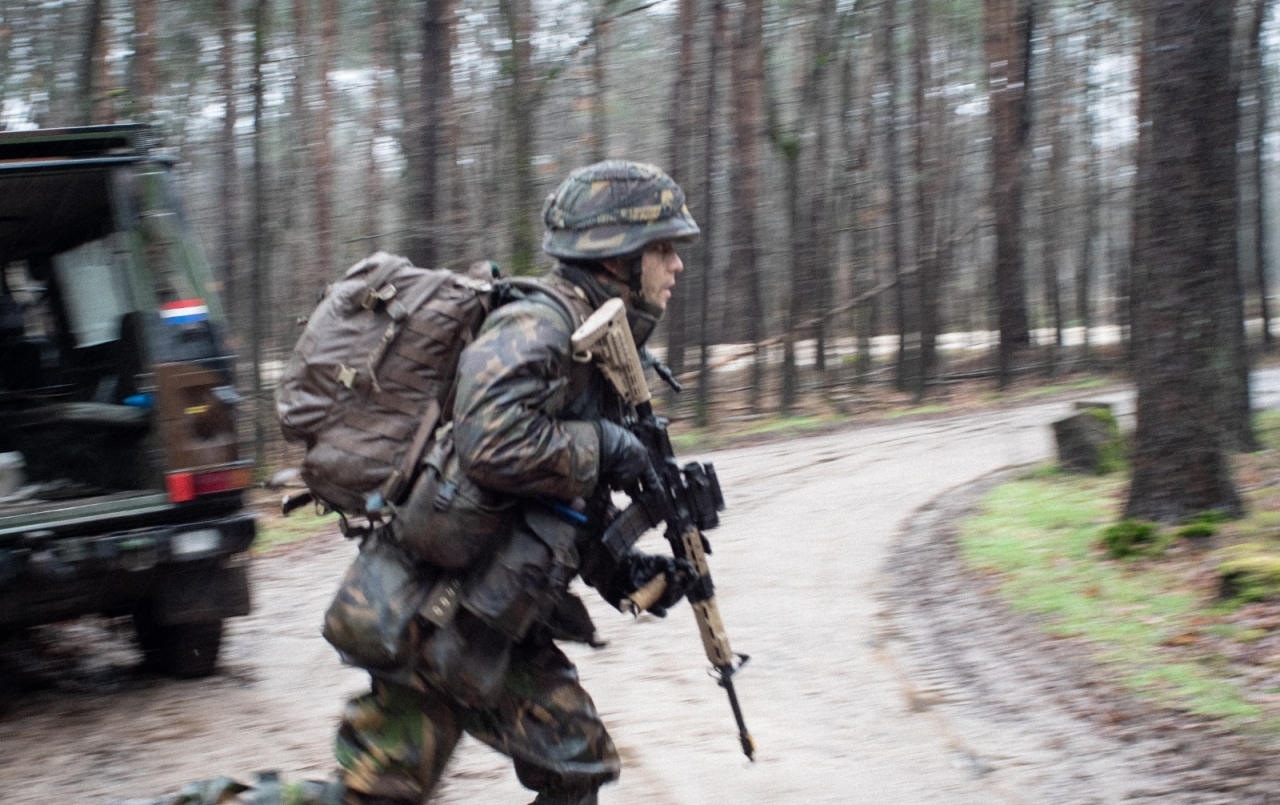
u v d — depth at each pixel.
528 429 2.45
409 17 16.41
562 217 2.71
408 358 2.59
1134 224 13.85
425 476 2.54
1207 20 6.64
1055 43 25.72
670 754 4.34
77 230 6.29
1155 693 4.60
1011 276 21.67
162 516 5.09
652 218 2.69
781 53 24.45
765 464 12.52
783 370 19.31
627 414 2.81
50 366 6.81
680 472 2.85
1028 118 22.14
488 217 14.24
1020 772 4.04
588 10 16.39
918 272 21.56
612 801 3.92
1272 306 28.97
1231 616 5.30
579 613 2.91
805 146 23.17
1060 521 7.91
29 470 6.18
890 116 22.17
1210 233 6.77
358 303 2.64
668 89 22.86
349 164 23.83
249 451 14.12
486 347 2.48
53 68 16.83
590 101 17.55
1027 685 4.91
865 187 23.81
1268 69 22.78
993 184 22.33
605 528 2.80
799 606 6.47
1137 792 3.79
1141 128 10.63
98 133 5.23
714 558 7.79
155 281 5.19
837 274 25.88
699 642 5.79
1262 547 6.16
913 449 12.94
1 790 4.25
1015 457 11.71
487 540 2.55
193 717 5.00
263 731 4.79
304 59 18.45
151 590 5.18
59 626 6.70
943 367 25.73
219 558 5.19
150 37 13.77
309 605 7.00
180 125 17.80
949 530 8.28
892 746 4.34
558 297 2.59
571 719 2.80
